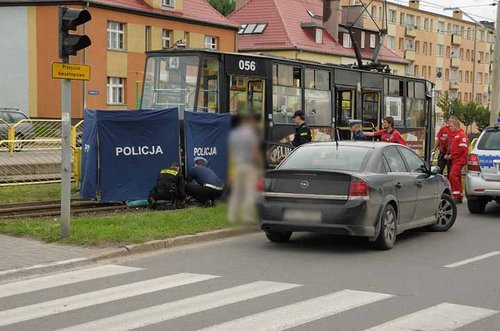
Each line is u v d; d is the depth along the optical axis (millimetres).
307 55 55938
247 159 7160
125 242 9984
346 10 63469
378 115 21078
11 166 18812
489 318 6418
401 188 10523
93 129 14023
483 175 14234
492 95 22969
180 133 14992
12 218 12492
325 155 10562
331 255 9766
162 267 8883
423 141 23969
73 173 17797
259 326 6129
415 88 23344
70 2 38062
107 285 7832
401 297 7223
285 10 57750
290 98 17344
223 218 12055
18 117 27906
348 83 19562
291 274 8438
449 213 12242
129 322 6273
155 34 42656
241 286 7754
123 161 14203
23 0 39062
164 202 14266
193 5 46750
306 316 6461
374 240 9984
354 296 7262
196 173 13977
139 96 17125
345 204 9578
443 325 6176
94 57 38625
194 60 15570
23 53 39562
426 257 9609
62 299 7180
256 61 16438
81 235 10219
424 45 86625
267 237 10820
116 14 39906
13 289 7660
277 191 9969
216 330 6000
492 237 11508
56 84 39156
